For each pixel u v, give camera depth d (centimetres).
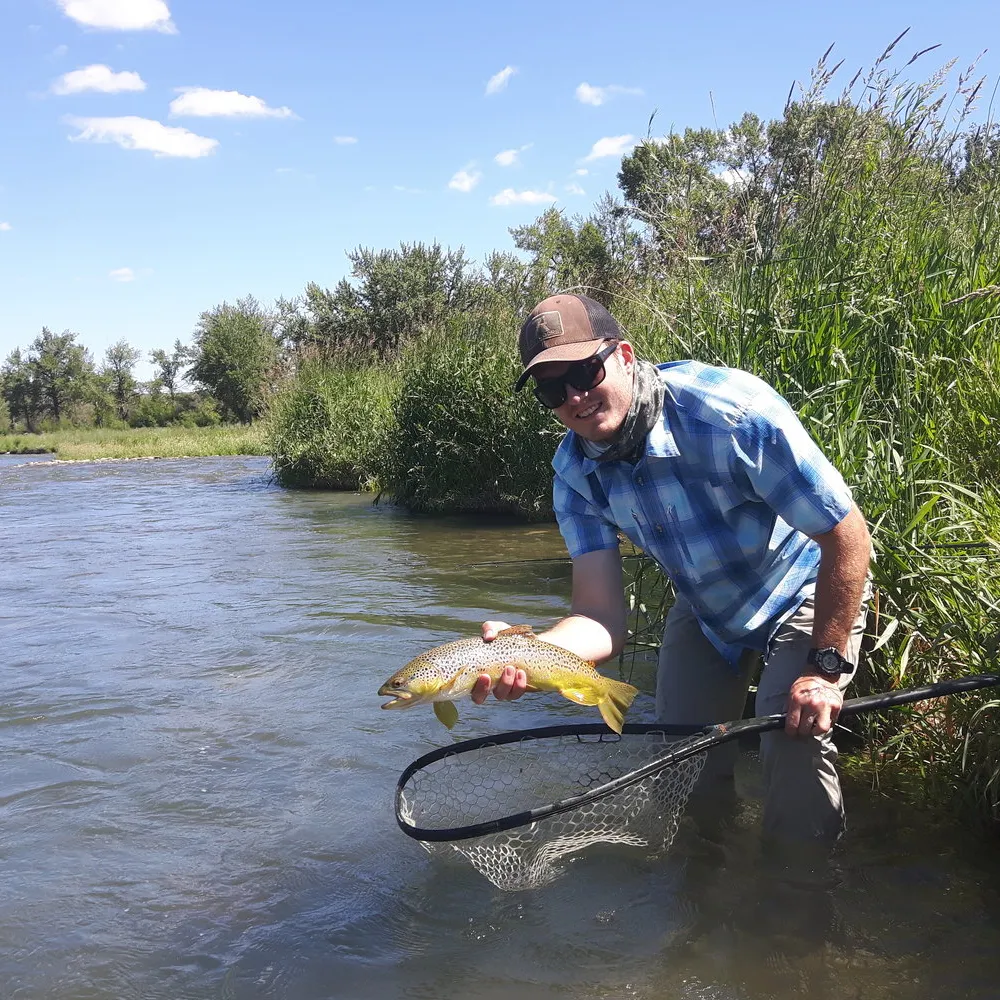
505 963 276
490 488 1350
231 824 376
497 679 279
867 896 300
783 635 330
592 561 343
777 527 318
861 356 490
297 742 460
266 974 276
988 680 305
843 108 519
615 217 890
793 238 528
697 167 606
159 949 291
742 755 414
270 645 639
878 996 251
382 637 643
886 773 388
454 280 4009
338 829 368
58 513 1642
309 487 1973
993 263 527
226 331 7094
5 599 848
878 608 392
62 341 10281
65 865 347
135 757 450
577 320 298
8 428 10025
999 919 284
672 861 330
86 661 623
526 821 281
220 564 998
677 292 604
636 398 300
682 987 259
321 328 4141
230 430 5319
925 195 557
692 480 309
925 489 427
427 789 387
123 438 5772
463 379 1366
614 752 374
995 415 454
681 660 366
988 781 332
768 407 290
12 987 273
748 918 292
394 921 302
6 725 500
